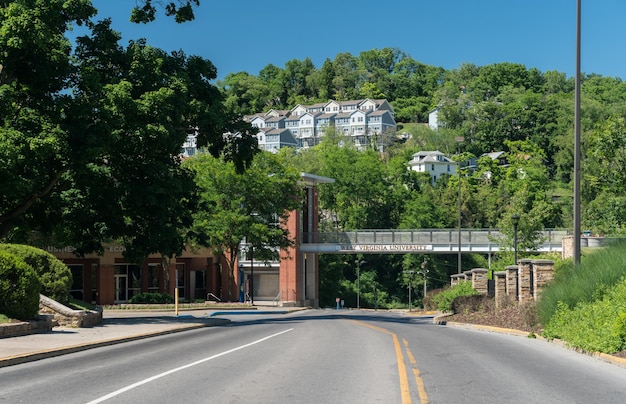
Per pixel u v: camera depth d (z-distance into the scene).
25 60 27.44
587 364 14.02
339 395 10.01
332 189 113.00
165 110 30.55
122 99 28.66
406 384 11.02
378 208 115.31
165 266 61.88
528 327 22.88
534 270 26.23
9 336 19.89
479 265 106.81
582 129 136.62
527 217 58.97
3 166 24.77
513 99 198.25
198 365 13.73
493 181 134.75
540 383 11.28
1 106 26.75
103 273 59.41
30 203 30.06
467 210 117.50
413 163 162.50
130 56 32.34
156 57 32.72
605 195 67.69
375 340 19.91
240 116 38.12
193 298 69.88
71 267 59.44
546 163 155.12
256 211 66.56
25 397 9.88
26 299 21.50
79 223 34.34
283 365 13.63
